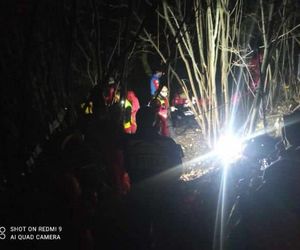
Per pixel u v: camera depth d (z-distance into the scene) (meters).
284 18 10.74
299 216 3.57
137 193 5.26
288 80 14.52
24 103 4.43
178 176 5.38
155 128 5.48
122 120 6.21
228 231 4.16
